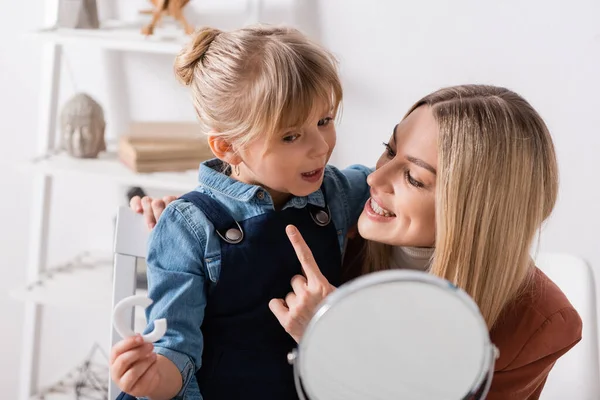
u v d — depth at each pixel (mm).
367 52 1888
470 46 1836
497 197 1016
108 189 2049
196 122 1848
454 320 651
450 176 1009
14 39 1997
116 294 1235
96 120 1837
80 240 2105
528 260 1085
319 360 658
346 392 677
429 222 1058
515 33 1808
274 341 1115
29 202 2125
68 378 2150
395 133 1101
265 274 1096
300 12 1880
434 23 1838
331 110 1068
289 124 1009
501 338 1128
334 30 1885
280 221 1114
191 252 1071
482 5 1807
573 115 1826
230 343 1103
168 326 1026
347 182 1234
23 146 2078
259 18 1891
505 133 1024
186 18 1907
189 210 1089
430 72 1870
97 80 1979
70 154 1857
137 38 1711
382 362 666
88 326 2178
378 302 641
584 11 1765
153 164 1776
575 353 1386
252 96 1012
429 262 1141
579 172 1853
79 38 1695
